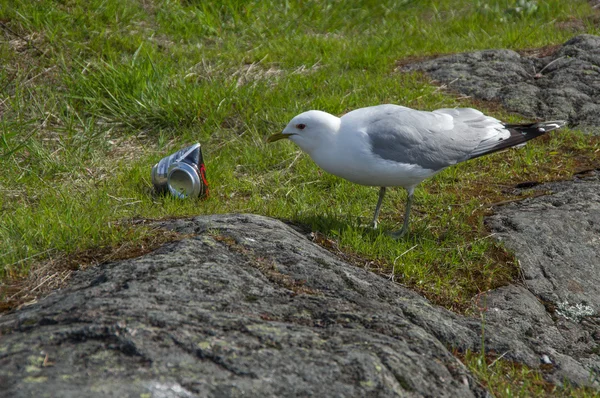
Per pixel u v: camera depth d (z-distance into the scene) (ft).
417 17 51.52
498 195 25.95
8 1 38.40
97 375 11.14
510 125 23.82
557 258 21.43
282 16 47.55
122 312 12.85
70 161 28.09
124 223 19.90
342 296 16.28
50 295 15.49
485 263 20.85
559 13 51.03
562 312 19.51
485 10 51.47
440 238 22.48
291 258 17.29
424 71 38.86
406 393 12.47
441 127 22.27
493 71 37.70
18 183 25.93
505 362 16.51
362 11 51.01
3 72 33.96
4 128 29.01
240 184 26.73
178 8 44.29
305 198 25.40
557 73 37.32
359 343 13.42
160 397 10.82
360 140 20.98
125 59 36.76
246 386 11.50
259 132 31.55
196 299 14.32
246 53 40.68
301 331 13.46
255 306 14.56
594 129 32.04
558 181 27.02
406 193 25.76
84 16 39.34
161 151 29.94
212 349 12.16
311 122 21.30
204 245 17.04
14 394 10.56
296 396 11.62
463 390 13.38
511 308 18.97
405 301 17.28
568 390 15.80
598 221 23.18
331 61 40.09
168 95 32.86
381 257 20.53
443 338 16.52
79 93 33.42
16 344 11.91
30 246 18.39
